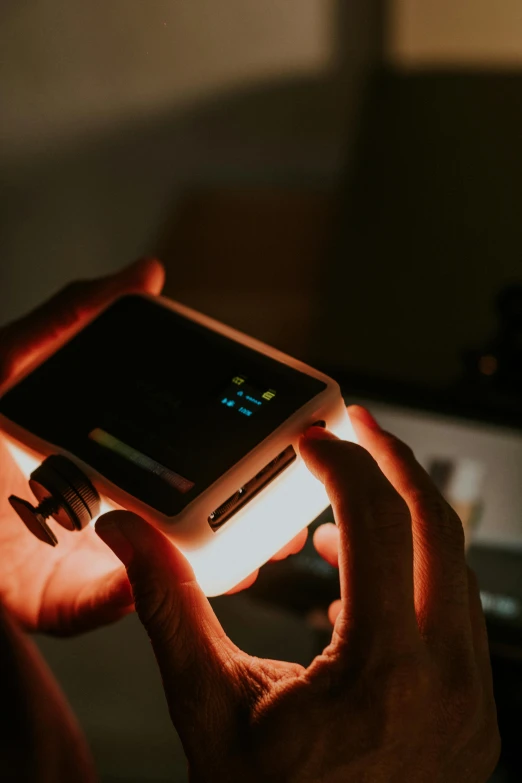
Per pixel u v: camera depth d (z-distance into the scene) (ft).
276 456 1.36
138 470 1.36
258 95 2.28
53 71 2.27
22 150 2.35
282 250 2.25
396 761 1.27
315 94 2.27
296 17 2.19
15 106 2.31
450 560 1.35
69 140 2.35
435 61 2.21
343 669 1.26
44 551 1.62
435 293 2.09
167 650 1.29
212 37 2.22
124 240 2.37
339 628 1.28
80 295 1.64
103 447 1.39
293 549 1.53
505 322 1.88
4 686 1.05
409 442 1.78
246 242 2.27
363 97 2.27
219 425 1.38
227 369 1.44
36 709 1.06
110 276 1.65
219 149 2.33
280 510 1.39
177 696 1.29
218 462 1.35
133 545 1.29
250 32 2.22
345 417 1.42
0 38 2.23
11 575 1.60
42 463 1.38
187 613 1.30
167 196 2.35
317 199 2.28
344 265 2.18
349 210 2.25
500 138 2.16
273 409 1.38
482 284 2.08
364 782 1.26
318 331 2.11
